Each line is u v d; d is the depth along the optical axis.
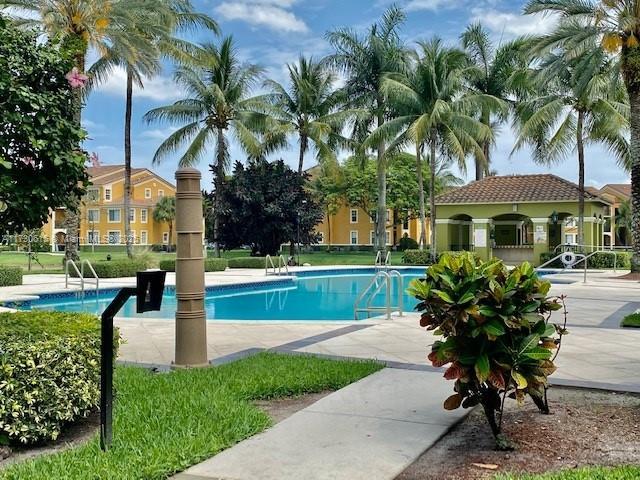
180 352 5.93
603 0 17.19
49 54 4.18
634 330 8.36
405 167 46.28
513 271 3.52
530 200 27.98
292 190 31.14
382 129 26.95
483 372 3.37
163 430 3.86
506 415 4.22
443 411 4.36
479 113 32.09
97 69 22.66
